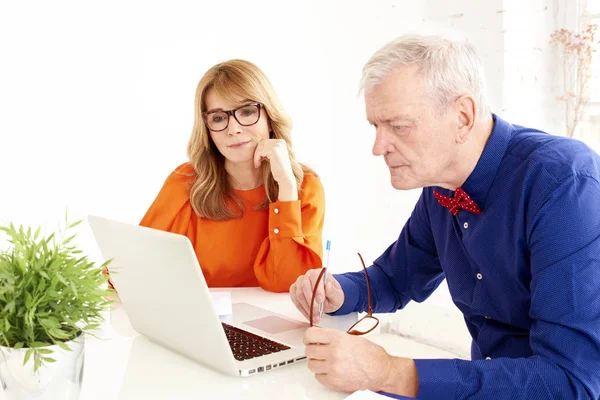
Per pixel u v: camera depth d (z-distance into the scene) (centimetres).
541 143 132
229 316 158
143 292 133
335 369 115
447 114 127
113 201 282
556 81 312
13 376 104
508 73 298
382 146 129
